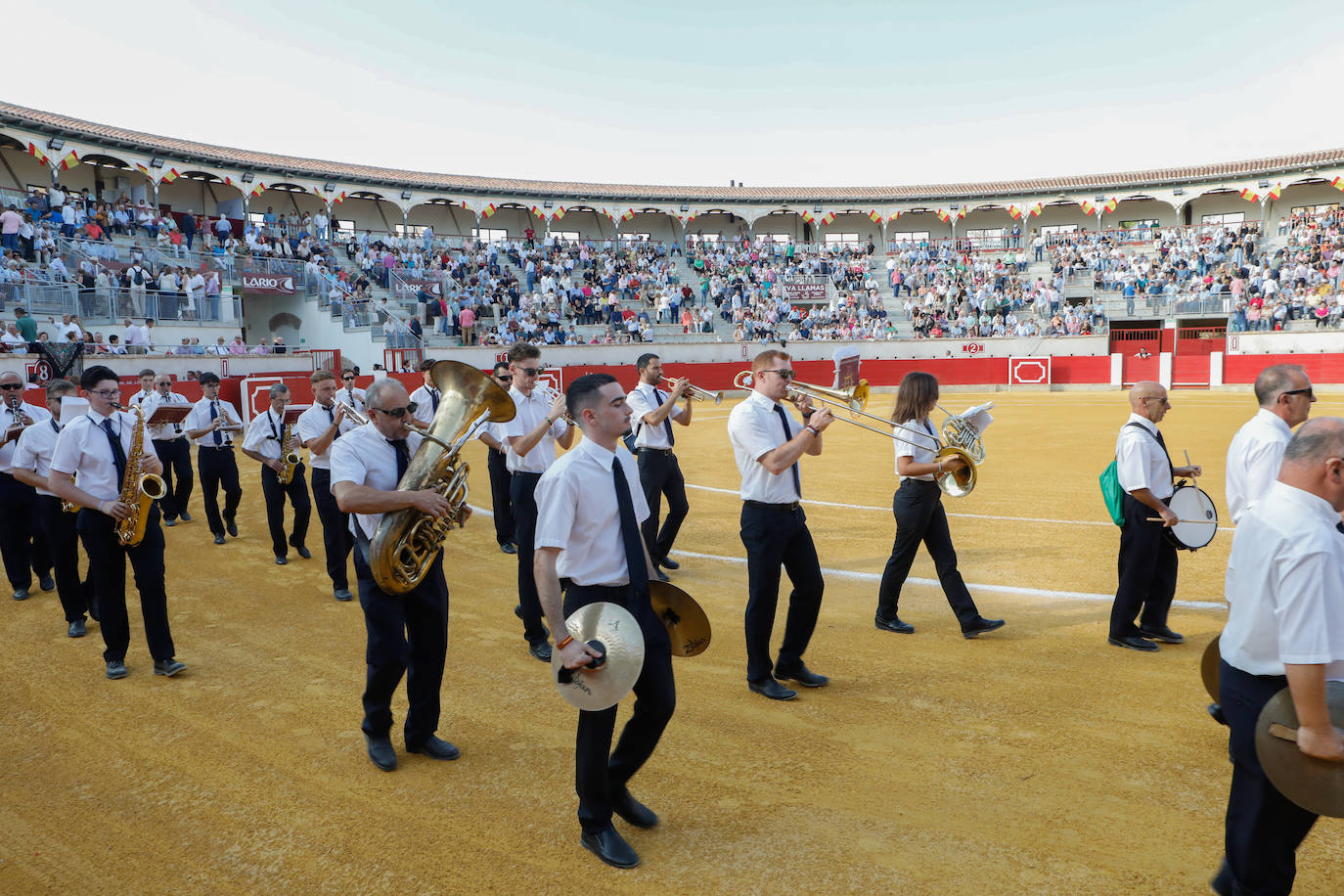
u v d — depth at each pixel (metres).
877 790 3.72
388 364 25.58
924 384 5.44
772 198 39.94
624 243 39.56
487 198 35.91
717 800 3.68
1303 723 2.31
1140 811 3.48
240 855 3.36
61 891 3.15
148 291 21.50
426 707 4.15
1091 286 35.41
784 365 4.69
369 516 4.04
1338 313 28.98
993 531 8.66
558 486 3.20
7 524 7.07
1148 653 5.25
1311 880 3.02
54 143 24.95
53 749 4.33
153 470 5.27
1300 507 2.40
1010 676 4.95
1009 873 3.09
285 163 31.25
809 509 10.27
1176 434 16.56
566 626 3.14
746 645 5.15
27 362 16.52
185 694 5.04
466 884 3.12
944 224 41.91
